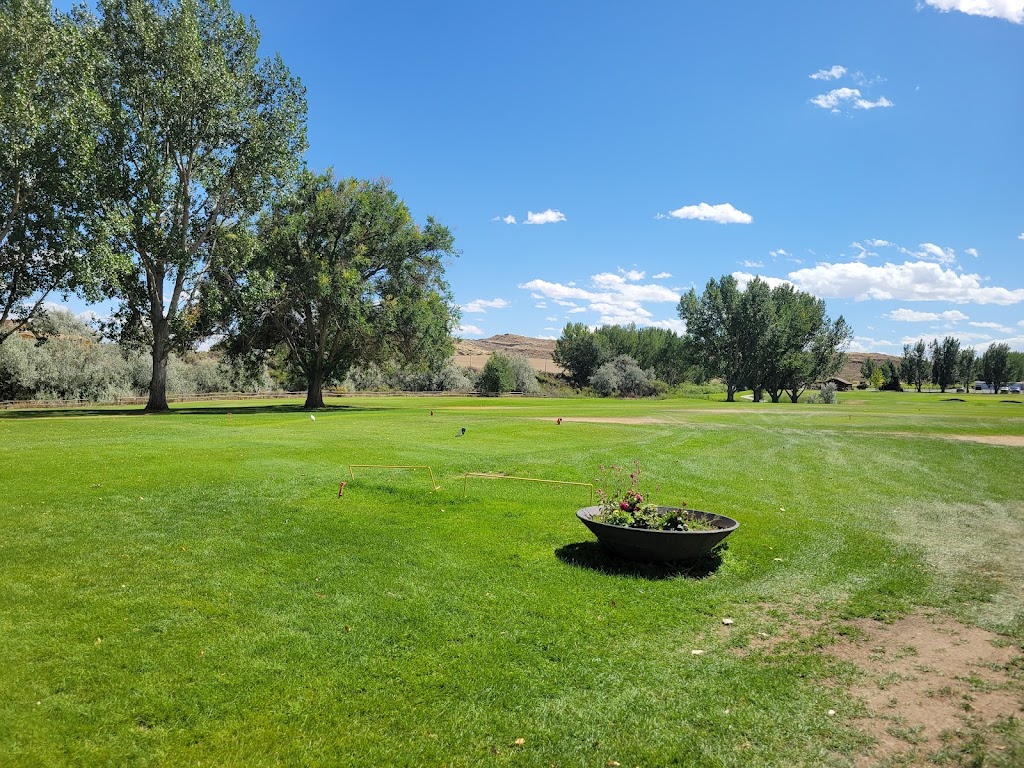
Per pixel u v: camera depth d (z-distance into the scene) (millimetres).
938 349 144250
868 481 16531
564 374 132500
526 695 5301
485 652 6059
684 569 8805
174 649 5965
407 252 50438
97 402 58969
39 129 31469
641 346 135750
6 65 31375
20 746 4426
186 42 36094
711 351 99250
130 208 36281
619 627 6758
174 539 9555
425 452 18797
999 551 9898
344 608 7066
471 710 5059
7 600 6965
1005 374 153750
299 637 6301
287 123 39844
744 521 11719
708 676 5668
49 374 59031
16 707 4898
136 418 33625
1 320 37156
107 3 36156
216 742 4559
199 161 39562
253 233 45344
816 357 102438
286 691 5270
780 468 18516
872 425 33250
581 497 13430
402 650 6082
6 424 27938
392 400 70562
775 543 10234
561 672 5723
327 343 53406
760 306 95125
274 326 48719
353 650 6043
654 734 4758
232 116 38219
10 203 33875
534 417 37500
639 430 28938
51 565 8180
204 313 42844
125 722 4773
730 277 97250
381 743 4602
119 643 6043
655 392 114562
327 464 16188
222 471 14789
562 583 8102
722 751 4527
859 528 11359
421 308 48344
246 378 53000
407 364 53219
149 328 43812
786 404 69562
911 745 4555
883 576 8625
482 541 9938
